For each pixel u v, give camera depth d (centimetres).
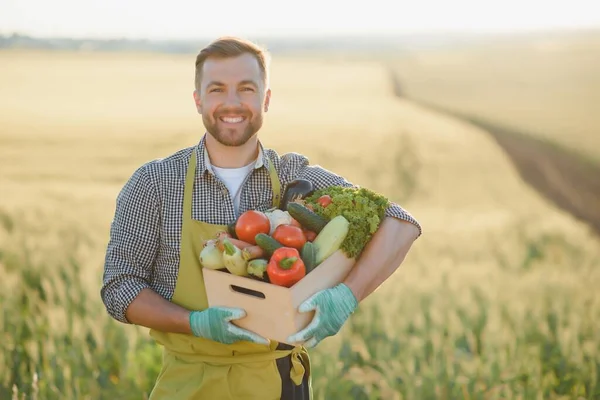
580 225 1341
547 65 7556
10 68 7531
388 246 257
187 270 256
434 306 595
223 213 259
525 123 3647
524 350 496
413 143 3194
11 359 440
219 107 253
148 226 259
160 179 260
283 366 262
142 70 8025
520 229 1173
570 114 4106
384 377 439
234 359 252
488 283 679
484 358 485
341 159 2617
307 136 3238
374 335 530
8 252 727
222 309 239
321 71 8662
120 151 2716
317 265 243
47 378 431
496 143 3316
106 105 4716
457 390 439
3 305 543
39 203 1243
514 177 2539
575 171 2606
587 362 472
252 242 245
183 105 4872
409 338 521
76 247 799
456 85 6438
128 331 490
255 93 256
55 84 6216
